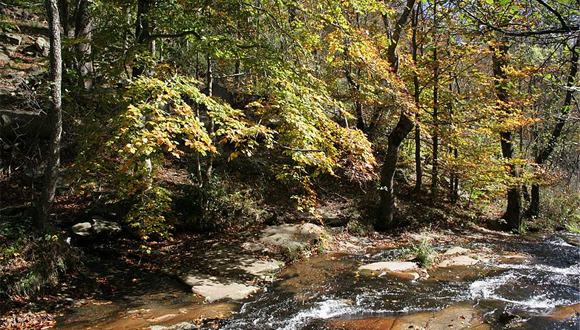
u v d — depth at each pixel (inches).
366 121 708.0
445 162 561.9
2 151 422.6
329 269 340.8
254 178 535.8
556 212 651.5
